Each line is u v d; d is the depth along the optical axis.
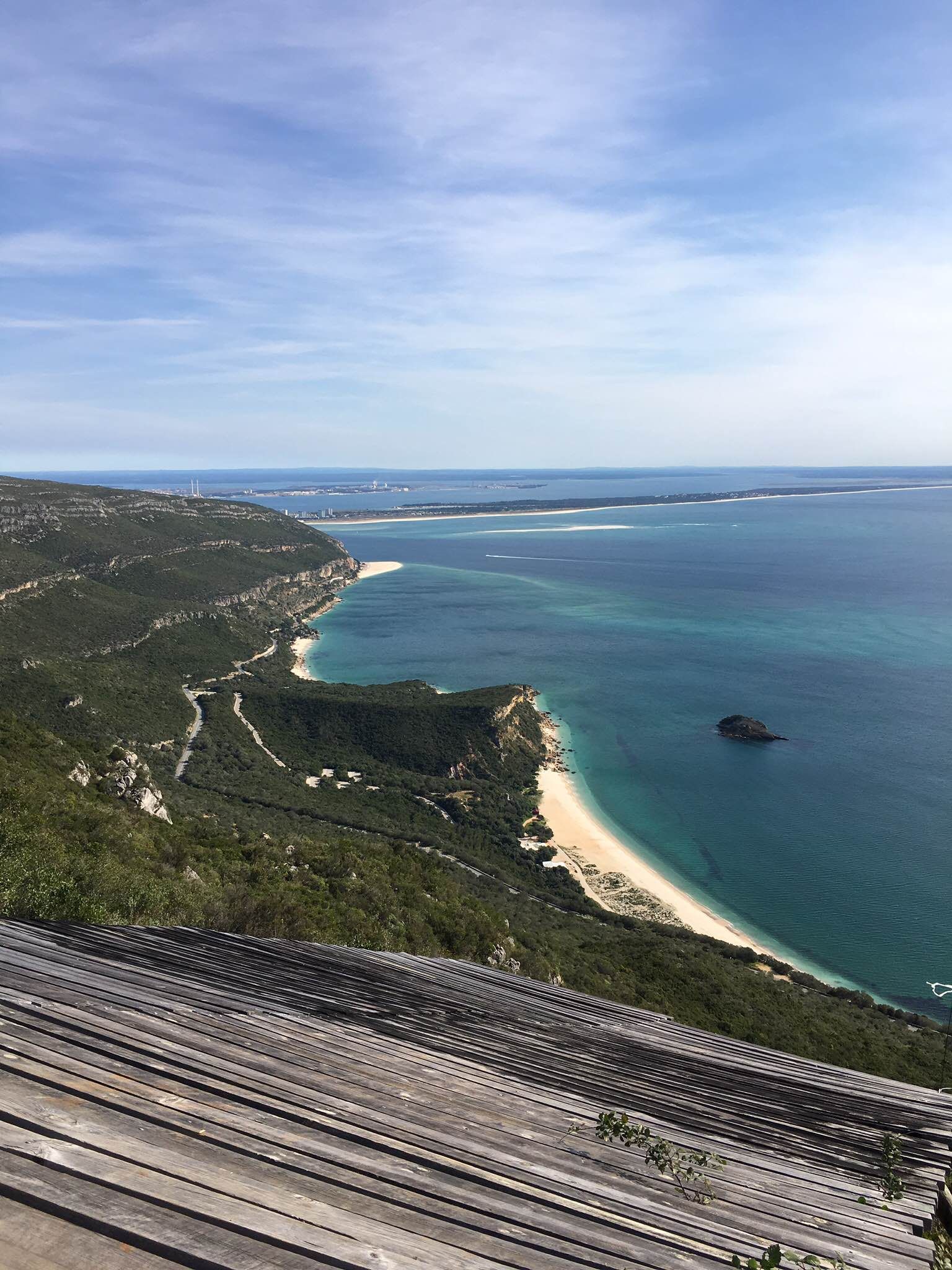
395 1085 8.15
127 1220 3.41
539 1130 7.87
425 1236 4.56
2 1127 4.21
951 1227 9.07
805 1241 6.71
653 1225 6.04
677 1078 12.09
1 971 8.84
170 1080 6.36
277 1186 4.62
